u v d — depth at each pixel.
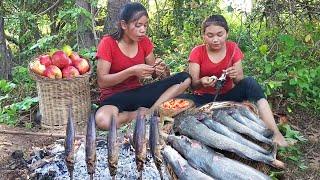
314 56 2.64
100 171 1.73
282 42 2.64
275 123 2.03
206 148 1.62
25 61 3.60
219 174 1.56
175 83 2.12
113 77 2.04
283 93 2.47
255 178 1.55
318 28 2.77
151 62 2.18
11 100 2.74
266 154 1.69
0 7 3.48
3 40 3.32
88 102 2.30
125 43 2.08
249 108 1.94
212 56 2.05
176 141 1.62
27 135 2.17
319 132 2.23
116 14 3.10
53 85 2.20
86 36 3.29
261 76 2.49
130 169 1.72
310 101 2.46
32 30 3.77
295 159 1.96
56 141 2.08
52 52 2.32
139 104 2.10
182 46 3.03
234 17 3.21
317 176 1.89
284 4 2.75
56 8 3.92
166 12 3.55
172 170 1.52
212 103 1.89
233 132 1.77
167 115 1.92
